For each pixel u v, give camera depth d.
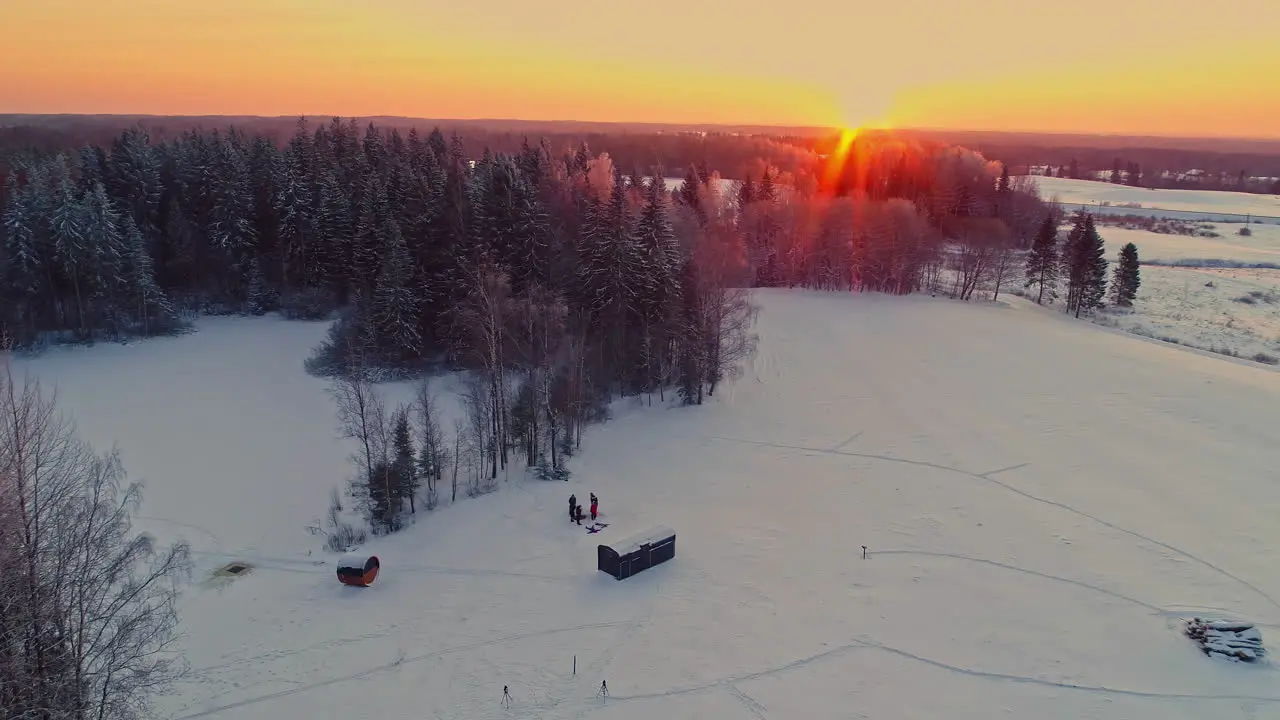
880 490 45.72
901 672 29.84
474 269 63.41
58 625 19.66
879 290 102.88
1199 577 36.44
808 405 60.00
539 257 68.44
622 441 53.31
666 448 52.06
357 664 30.31
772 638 31.91
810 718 27.41
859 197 131.00
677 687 29.02
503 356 54.78
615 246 60.44
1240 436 53.59
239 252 84.75
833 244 104.06
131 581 23.45
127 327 75.56
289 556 39.06
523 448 49.78
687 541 39.91
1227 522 41.66
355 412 50.41
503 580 36.31
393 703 28.17
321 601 34.75
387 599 34.88
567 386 52.16
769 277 105.88
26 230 71.31
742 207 114.12
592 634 32.19
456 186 72.62
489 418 49.19
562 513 42.94
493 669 30.02
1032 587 35.66
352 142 106.62
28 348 69.62
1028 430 54.91
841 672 29.83
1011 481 46.84
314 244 83.19
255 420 56.81
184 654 30.62
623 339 61.12
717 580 36.22
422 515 43.22
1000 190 146.38
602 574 36.75
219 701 28.08
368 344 65.62
